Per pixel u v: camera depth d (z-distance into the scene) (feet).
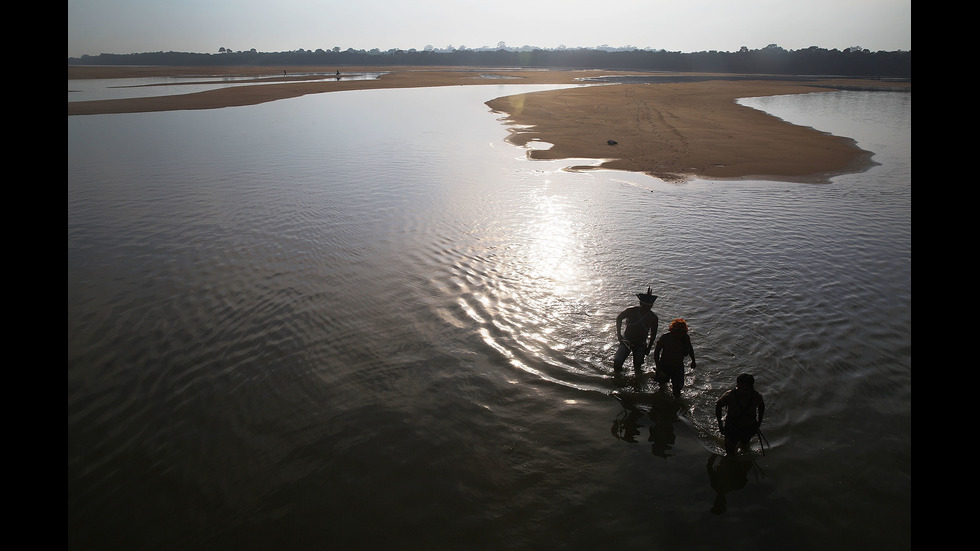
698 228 45.57
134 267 36.81
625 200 54.90
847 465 18.88
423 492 17.99
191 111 133.69
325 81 269.44
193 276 35.42
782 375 24.21
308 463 19.39
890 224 46.70
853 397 22.59
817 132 102.94
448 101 168.45
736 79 336.49
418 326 29.12
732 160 75.82
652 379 24.09
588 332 28.30
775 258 38.47
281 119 119.75
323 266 37.22
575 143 89.81
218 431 21.08
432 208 51.34
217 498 17.79
